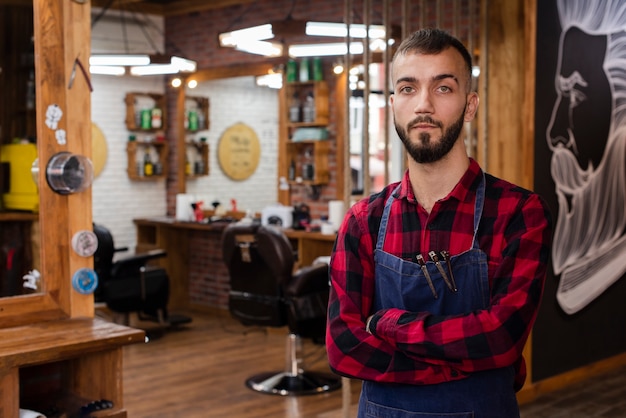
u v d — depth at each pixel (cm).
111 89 835
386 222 181
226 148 843
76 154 295
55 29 290
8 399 243
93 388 290
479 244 169
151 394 515
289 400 504
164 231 838
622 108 557
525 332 162
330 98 757
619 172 559
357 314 179
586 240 534
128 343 271
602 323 555
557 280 512
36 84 288
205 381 548
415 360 168
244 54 811
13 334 268
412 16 684
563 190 509
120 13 841
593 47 529
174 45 880
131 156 848
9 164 301
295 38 776
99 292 645
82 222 299
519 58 493
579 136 521
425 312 168
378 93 792
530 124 479
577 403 484
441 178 172
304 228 714
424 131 166
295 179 786
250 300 525
